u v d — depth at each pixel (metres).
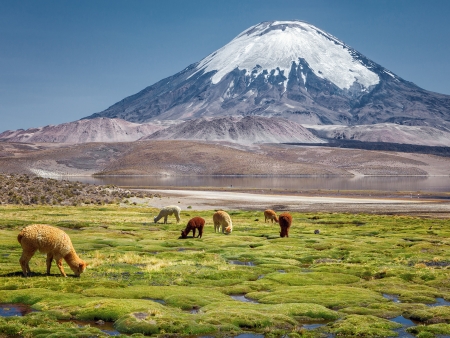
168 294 25.28
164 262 34.44
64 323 20.61
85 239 46.31
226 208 105.50
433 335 20.16
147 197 126.31
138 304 22.69
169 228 59.72
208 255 38.09
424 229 61.84
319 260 38.91
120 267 32.28
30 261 33.19
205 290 26.44
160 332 19.88
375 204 114.25
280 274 31.25
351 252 42.50
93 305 22.39
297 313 22.84
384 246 46.31
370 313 23.42
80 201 105.00
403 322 22.36
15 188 107.19
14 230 52.94
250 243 46.38
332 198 133.50
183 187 191.12
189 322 20.66
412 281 31.09
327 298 25.55
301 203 117.75
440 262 38.16
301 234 55.25
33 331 19.28
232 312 22.09
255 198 132.12
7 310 22.44
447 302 26.09
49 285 25.95
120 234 51.44
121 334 19.41
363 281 30.73
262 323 21.17
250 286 28.20
